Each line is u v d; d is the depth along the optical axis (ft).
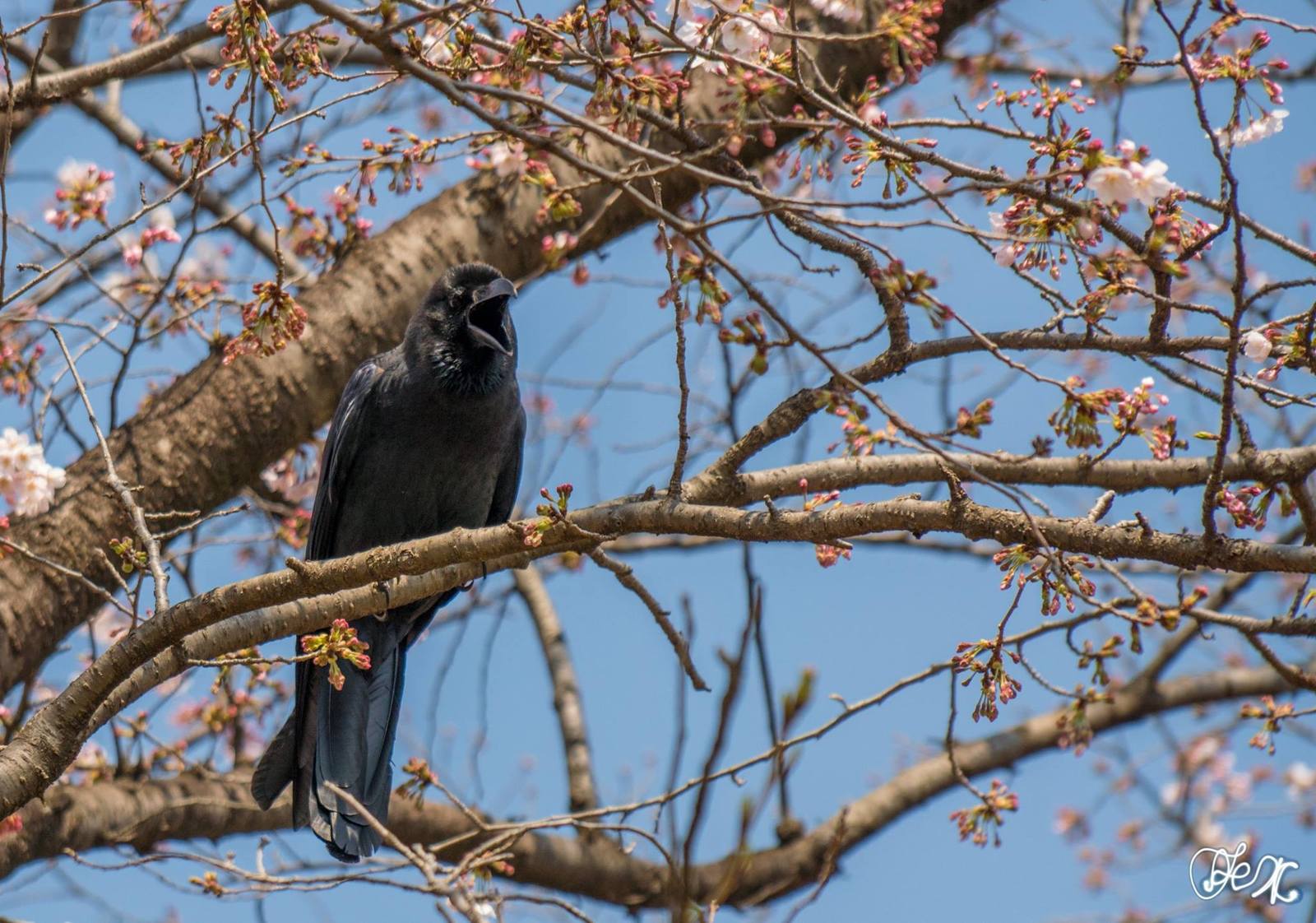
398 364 36.50
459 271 36.73
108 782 40.16
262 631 26.04
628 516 25.99
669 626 26.78
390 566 25.05
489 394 36.29
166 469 35.32
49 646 33.47
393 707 34.86
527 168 29.89
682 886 17.06
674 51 24.58
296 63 25.86
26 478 31.99
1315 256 23.47
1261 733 30.55
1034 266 24.98
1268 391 24.56
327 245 40.27
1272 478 26.94
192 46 30.68
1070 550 24.62
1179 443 24.63
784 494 28.96
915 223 20.74
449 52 27.86
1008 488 25.89
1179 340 25.45
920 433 21.43
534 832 45.37
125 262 41.98
